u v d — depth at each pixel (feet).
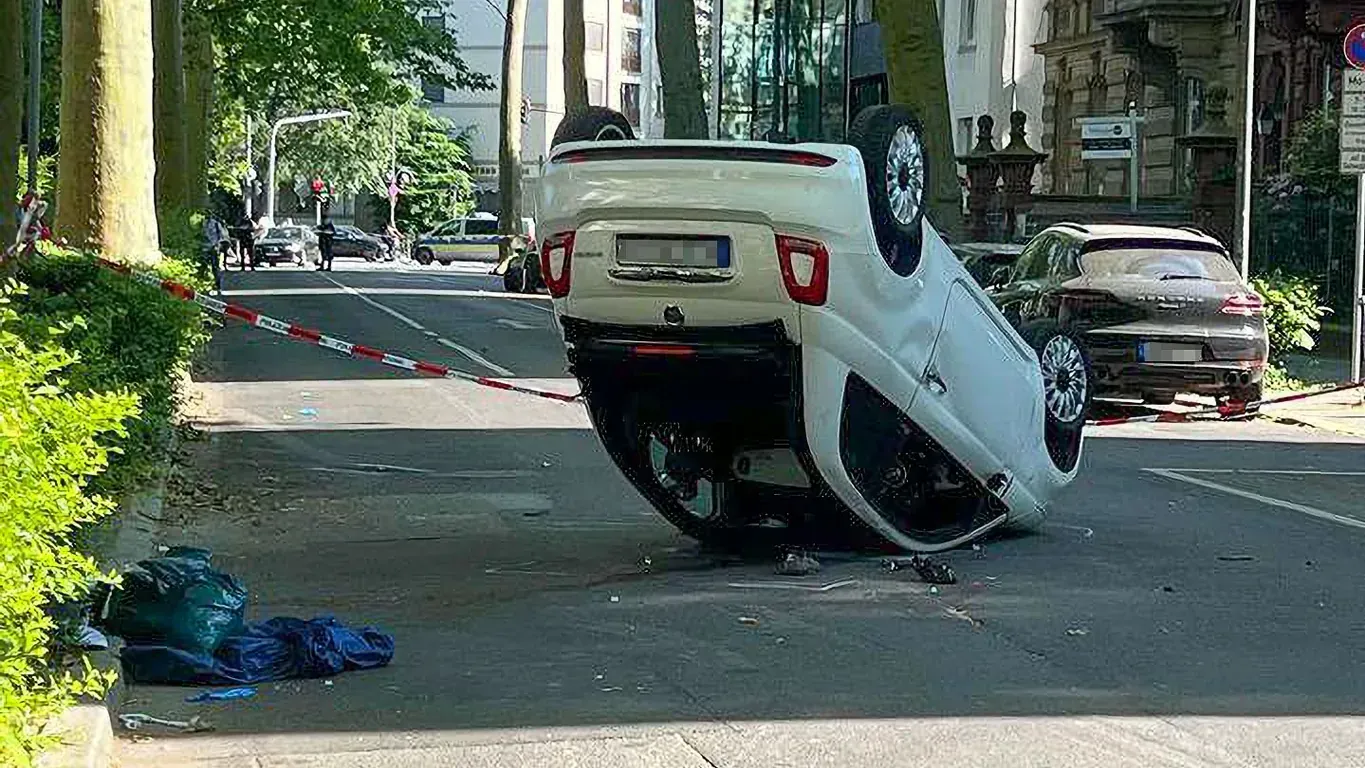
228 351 86.12
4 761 15.46
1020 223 116.78
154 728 22.67
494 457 49.85
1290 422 62.54
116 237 62.95
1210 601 31.12
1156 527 39.40
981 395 34.45
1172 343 61.41
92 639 23.80
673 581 32.71
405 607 30.42
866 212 30.78
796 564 33.37
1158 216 108.47
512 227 197.57
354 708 23.77
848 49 179.83
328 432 55.06
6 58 53.26
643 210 30.68
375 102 154.51
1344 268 92.27
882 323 31.68
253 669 25.14
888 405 32.65
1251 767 21.26
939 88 88.89
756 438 34.12
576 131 33.99
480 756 21.63
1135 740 22.35
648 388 32.83
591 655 26.84
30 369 17.28
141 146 63.72
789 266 30.32
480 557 35.22
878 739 22.35
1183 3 128.67
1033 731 22.74
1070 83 151.64
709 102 209.97
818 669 25.99
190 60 135.23
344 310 123.03
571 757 21.59
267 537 37.35
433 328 104.37
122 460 37.91
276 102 160.35
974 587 32.19
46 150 136.36
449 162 326.03
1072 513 41.32
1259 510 42.22
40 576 16.48
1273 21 111.55
